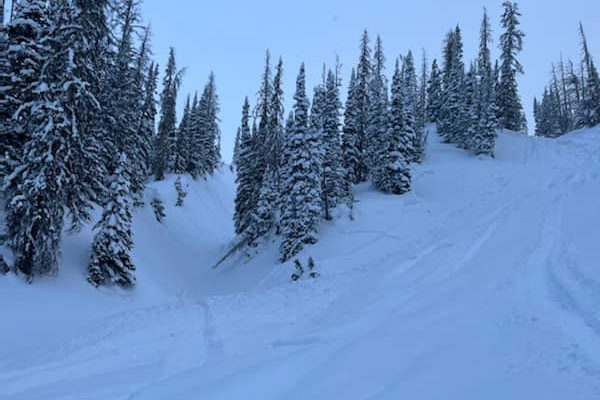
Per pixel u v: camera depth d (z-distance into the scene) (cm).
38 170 1884
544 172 3375
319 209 2938
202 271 3781
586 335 648
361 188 3900
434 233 2367
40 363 976
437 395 554
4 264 1856
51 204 1903
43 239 1897
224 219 5675
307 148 3011
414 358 710
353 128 4041
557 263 1078
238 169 4359
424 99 6988
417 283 1305
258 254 3409
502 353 658
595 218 1520
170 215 4488
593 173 2716
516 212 2088
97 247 2275
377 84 4625
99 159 2569
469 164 4216
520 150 4503
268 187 3672
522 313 807
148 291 2586
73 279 2136
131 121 3400
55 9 1973
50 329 1564
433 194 3519
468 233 1928
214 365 847
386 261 1861
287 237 2947
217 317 1273
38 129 1869
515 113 5559
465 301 988
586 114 5784
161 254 3488
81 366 925
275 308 1329
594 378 521
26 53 2048
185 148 5738
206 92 6894
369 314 1087
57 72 1934
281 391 673
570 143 4350
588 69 5612
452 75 5519
